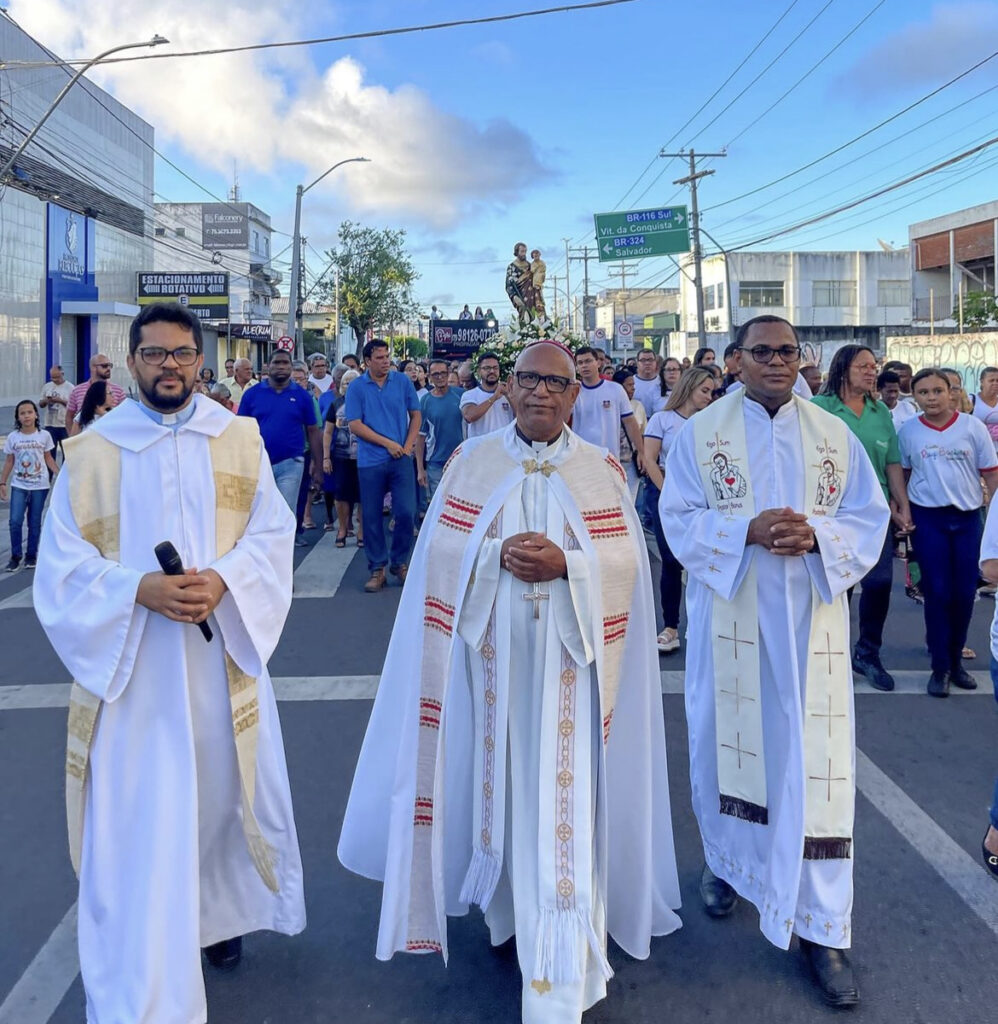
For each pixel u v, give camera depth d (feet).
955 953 9.95
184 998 7.93
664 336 190.29
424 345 254.68
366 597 25.77
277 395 29.32
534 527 8.98
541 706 8.81
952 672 18.35
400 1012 9.09
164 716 8.37
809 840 9.38
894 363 30.99
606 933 9.79
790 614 9.55
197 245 184.03
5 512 41.52
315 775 14.35
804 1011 9.07
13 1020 8.96
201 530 8.68
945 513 17.80
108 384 29.84
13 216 90.63
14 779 14.35
